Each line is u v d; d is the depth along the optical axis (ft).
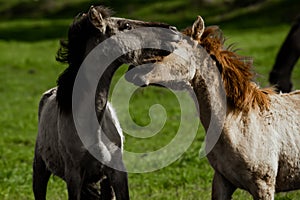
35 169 45.29
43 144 43.29
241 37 183.21
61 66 155.02
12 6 283.18
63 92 39.22
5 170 64.85
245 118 35.55
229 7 229.25
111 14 38.65
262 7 221.05
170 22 223.10
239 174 35.50
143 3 246.47
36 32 231.91
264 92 37.52
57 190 56.65
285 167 36.24
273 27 198.29
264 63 136.26
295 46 86.89
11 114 105.29
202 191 53.67
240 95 35.53
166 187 56.85
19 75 149.69
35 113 105.70
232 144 35.12
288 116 36.68
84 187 41.24
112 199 42.78
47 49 192.03
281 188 37.22
